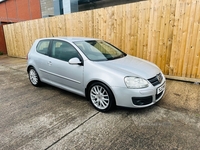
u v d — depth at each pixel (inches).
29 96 141.3
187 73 169.2
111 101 104.6
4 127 94.9
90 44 137.2
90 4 305.4
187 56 164.9
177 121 99.6
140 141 82.2
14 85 172.4
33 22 293.7
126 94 99.0
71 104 124.2
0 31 385.1
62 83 134.9
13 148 78.1
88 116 106.3
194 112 110.1
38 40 161.6
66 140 83.4
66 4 339.6
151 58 185.3
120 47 202.1
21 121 101.0
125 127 93.7
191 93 141.7
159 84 108.4
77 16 226.8
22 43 338.3
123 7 186.4
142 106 100.9
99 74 107.5
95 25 213.9
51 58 139.7
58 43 137.8
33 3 441.1
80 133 88.8
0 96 142.1
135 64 120.0
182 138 84.2
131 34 190.1
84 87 118.5
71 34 242.8
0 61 324.2
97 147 78.3
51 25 265.7
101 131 90.4
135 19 182.9
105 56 129.3
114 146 79.0
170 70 177.6
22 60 332.2
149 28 177.5
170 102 124.9
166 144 80.0
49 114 109.4
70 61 115.3
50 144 80.6
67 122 99.5
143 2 173.5
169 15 163.5
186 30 159.2
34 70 161.5
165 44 173.3
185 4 153.5
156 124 96.5
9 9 564.7
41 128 93.7
